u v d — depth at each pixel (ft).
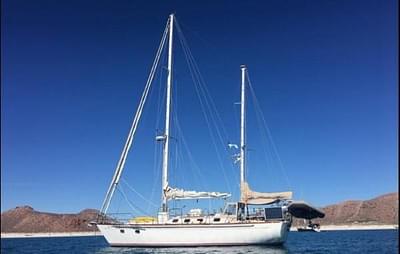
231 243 142.61
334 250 159.43
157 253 130.82
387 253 145.59
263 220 144.77
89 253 136.98
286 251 137.08
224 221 144.66
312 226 160.15
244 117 162.61
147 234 145.48
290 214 149.69
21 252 191.83
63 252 174.29
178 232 143.64
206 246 142.41
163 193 151.84
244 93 164.25
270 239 143.43
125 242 148.25
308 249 165.07
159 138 156.46
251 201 148.97
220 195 147.74
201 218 145.69
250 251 134.72
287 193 146.41
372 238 278.87
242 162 158.10
